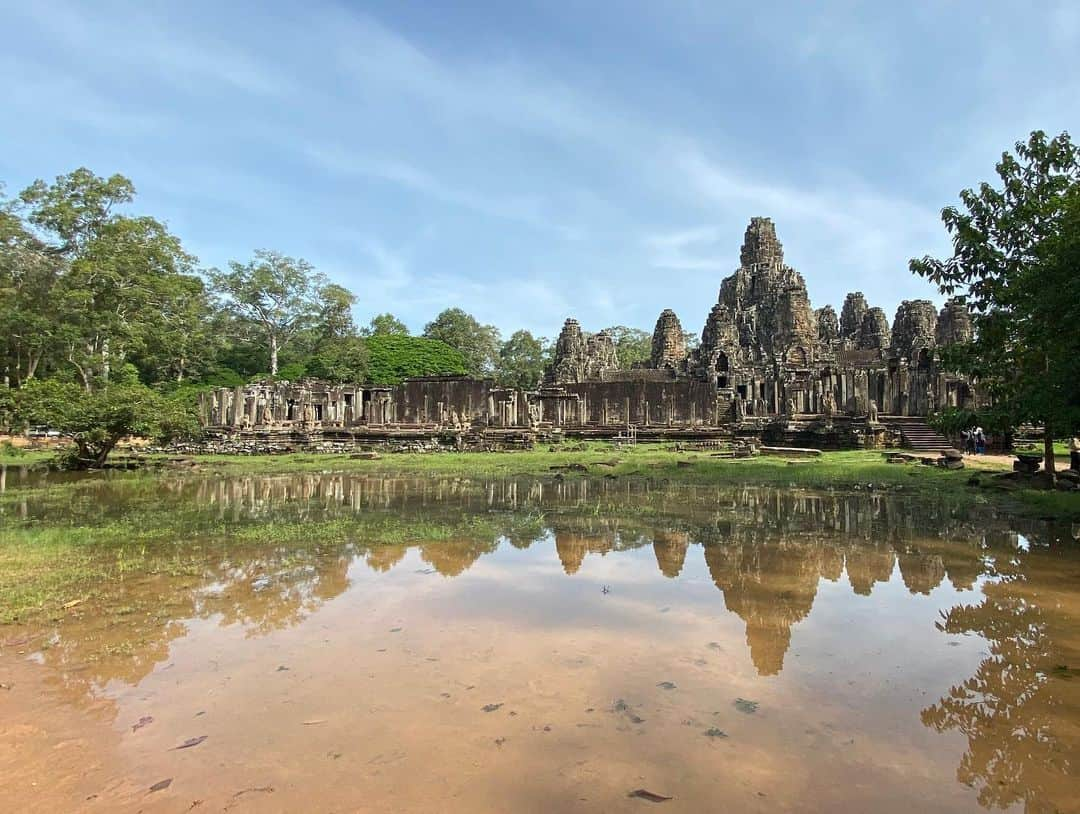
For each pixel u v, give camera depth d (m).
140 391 27.19
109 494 18.28
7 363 44.12
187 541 11.20
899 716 4.81
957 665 5.73
